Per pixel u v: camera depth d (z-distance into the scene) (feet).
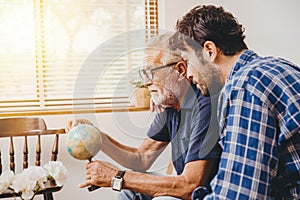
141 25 10.94
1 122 9.17
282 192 3.77
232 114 3.63
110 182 5.01
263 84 3.60
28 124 9.34
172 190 5.00
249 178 3.46
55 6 10.43
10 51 10.20
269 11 11.76
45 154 10.17
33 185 6.68
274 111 3.57
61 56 10.51
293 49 12.07
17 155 10.00
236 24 4.45
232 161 3.53
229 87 3.75
